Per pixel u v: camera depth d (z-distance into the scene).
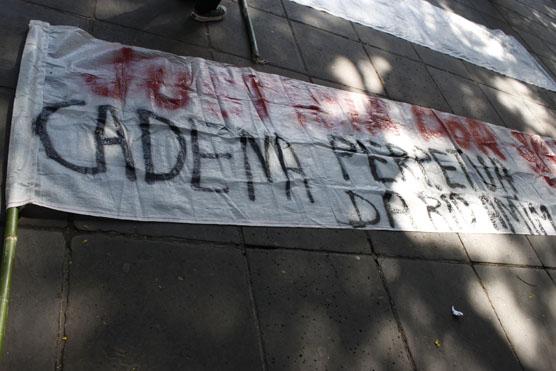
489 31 6.05
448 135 3.86
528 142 4.47
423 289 2.67
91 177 2.16
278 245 2.42
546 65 6.25
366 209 2.84
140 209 2.19
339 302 2.37
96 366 1.74
